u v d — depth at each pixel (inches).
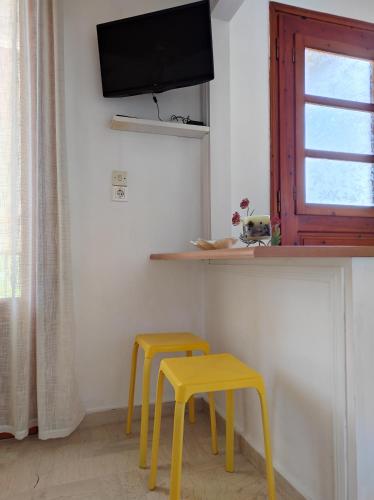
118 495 53.9
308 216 99.8
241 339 67.3
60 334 69.0
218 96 83.6
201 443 68.9
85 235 77.7
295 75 99.2
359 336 41.5
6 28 68.6
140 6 82.7
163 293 83.3
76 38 78.1
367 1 107.3
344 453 42.3
